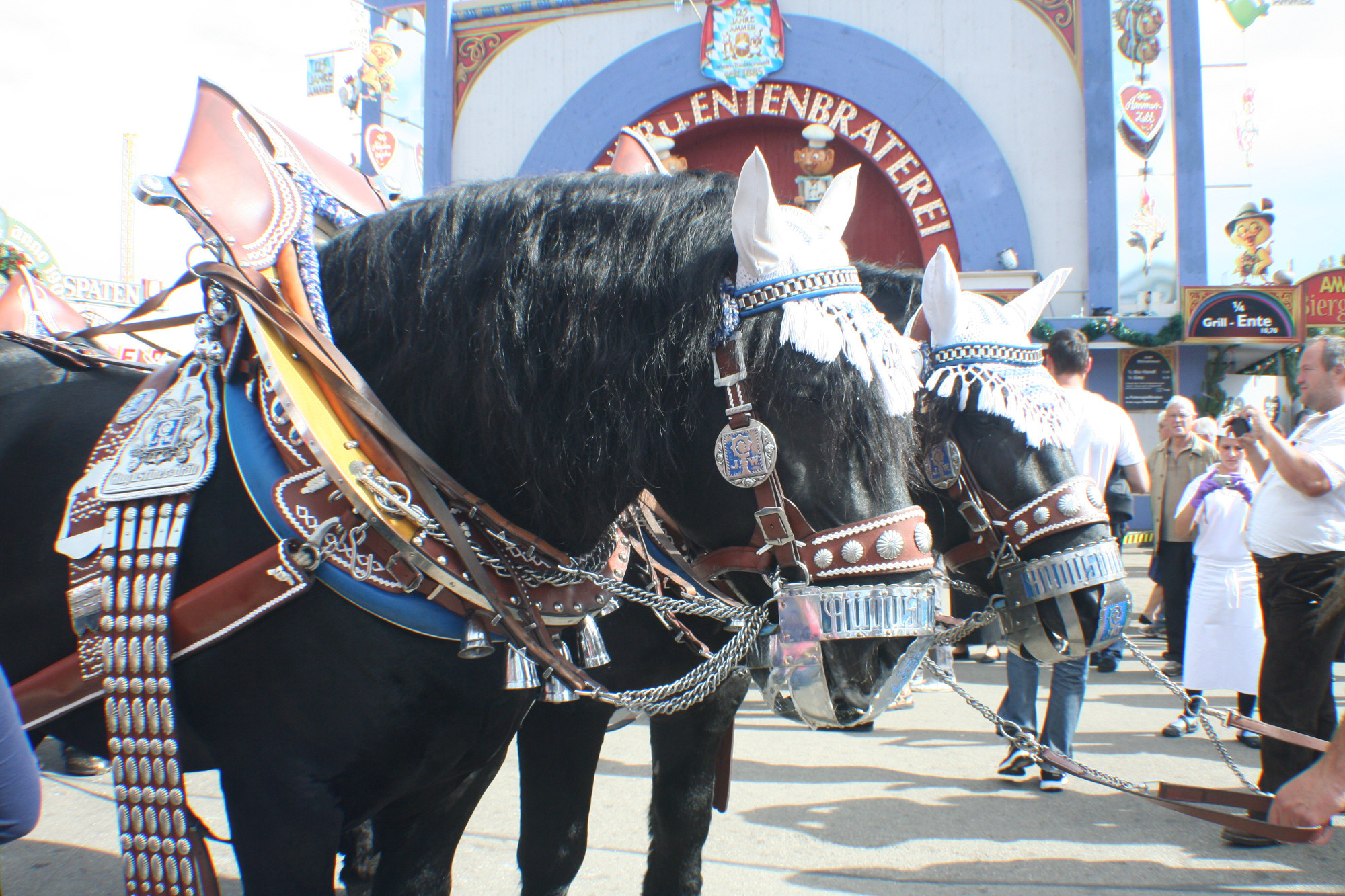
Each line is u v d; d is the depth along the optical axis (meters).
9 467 1.58
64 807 3.77
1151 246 12.56
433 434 1.44
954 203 12.62
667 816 2.35
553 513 1.46
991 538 2.46
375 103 13.98
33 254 12.61
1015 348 2.49
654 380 1.40
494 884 3.04
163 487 1.34
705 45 13.08
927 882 3.09
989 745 4.68
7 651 1.54
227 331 1.47
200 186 1.42
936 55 12.78
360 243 1.53
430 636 1.35
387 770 1.39
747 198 1.40
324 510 1.30
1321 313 11.98
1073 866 3.22
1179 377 13.39
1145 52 12.44
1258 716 3.58
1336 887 3.07
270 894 1.33
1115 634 2.39
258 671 1.33
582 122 13.46
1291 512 3.45
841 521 1.43
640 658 2.20
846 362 1.39
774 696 1.50
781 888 3.03
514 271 1.41
